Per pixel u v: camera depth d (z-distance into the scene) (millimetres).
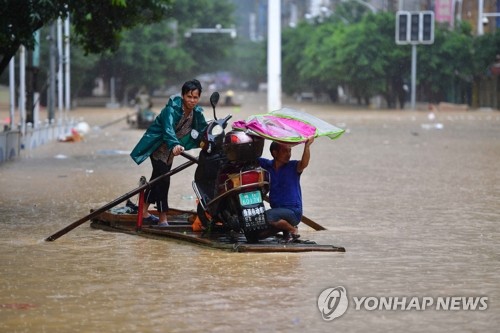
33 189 24844
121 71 115375
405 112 99438
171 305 11461
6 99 77875
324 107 121625
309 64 127812
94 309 11273
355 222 18766
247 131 14977
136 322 10664
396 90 113375
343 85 137875
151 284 12664
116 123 72812
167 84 140625
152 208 20734
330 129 15500
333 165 33062
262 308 11297
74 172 29984
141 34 113312
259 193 15164
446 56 108125
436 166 32750
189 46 135500
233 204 15242
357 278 13047
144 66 113625
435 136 53375
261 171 15117
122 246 15641
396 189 25000
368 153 39438
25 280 12930
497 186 25906
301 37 143000
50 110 50500
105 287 12492
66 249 15398
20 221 18844
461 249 15516
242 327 10453
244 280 12867
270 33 83938
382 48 108625
